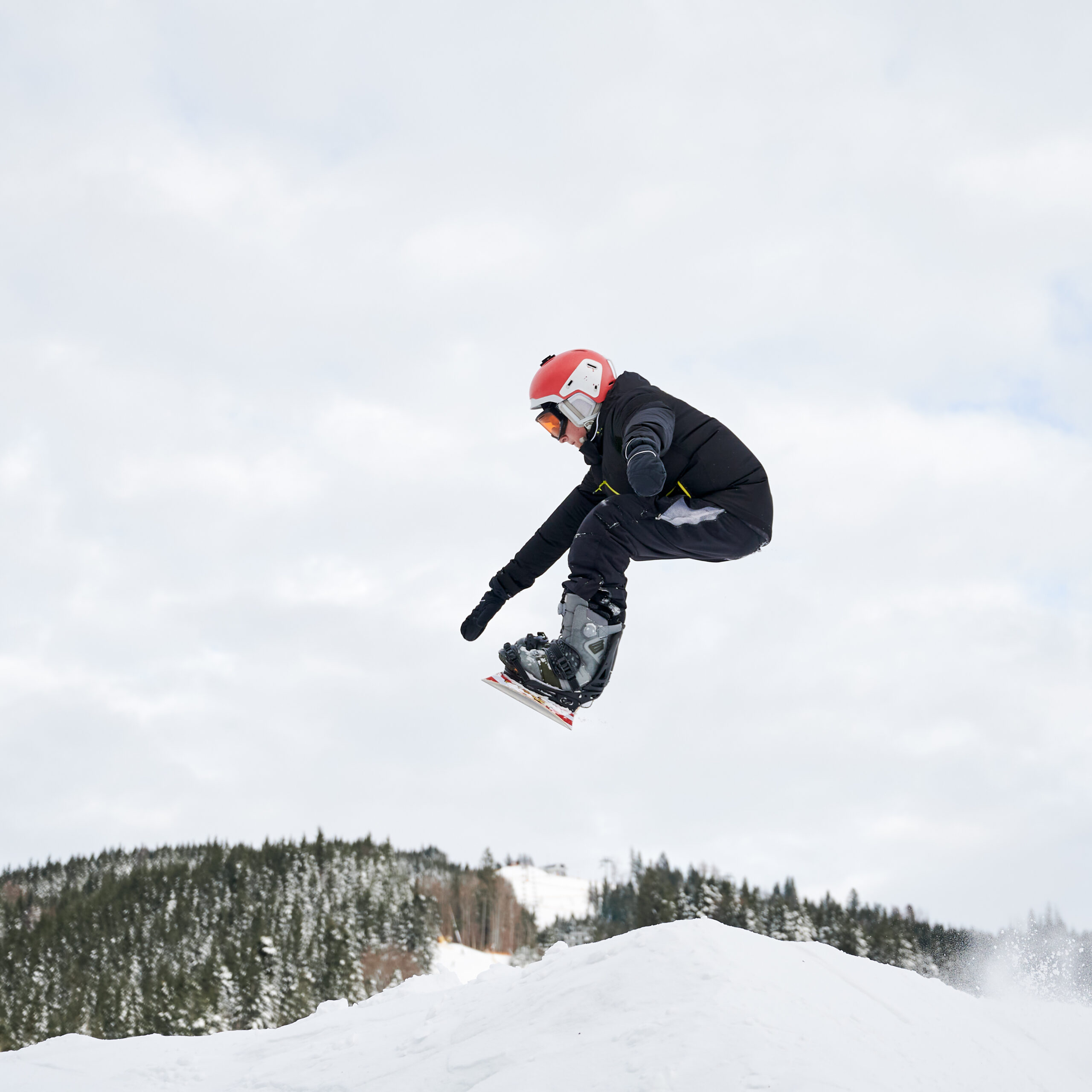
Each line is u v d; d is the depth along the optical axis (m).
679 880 69.44
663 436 3.80
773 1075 3.27
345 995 65.00
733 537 4.01
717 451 4.01
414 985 6.76
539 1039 4.02
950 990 5.02
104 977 68.75
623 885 94.75
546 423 4.31
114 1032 54.66
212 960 62.94
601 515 4.01
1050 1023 4.92
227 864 106.38
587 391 4.09
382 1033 5.25
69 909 96.12
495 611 4.86
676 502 4.05
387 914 93.50
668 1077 3.34
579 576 4.00
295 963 64.19
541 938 97.94
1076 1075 4.24
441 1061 4.25
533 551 4.75
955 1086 3.59
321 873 107.50
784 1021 3.73
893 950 45.78
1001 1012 4.96
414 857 148.62
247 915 91.94
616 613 4.02
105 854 150.38
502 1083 3.69
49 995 67.62
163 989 55.41
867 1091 3.25
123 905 96.62
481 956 105.00
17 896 131.50
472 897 123.75
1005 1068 3.97
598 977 4.39
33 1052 7.03
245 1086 5.11
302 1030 6.17
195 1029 52.41
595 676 4.05
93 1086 6.06
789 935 54.09
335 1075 4.73
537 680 4.00
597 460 4.34
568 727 4.11
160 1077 5.93
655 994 4.04
